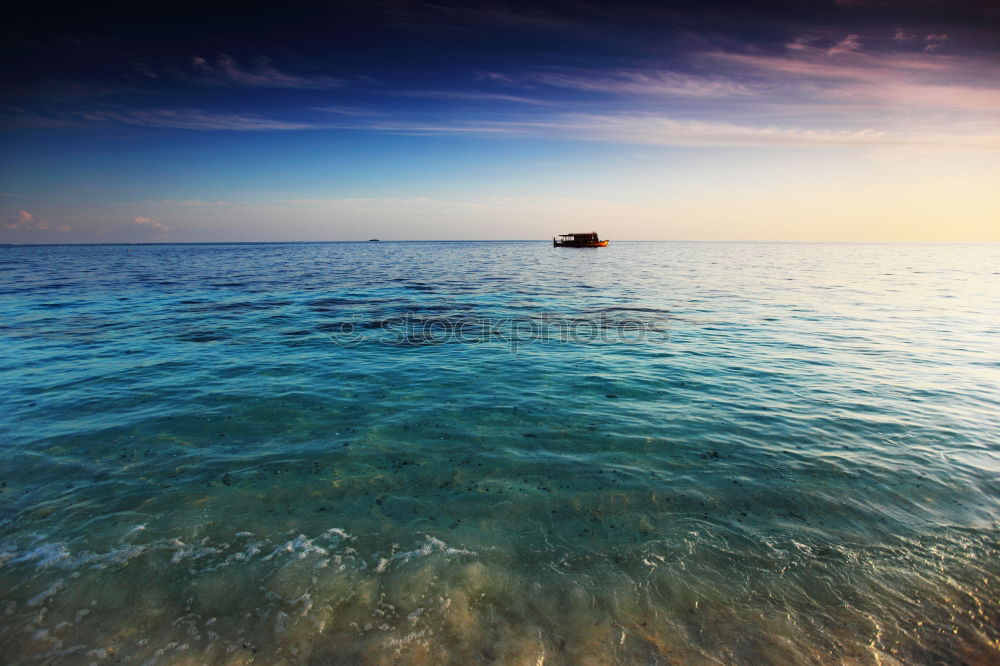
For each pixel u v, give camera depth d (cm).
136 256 8438
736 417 864
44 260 6744
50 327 1661
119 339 1487
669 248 13038
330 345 1442
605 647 385
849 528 534
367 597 432
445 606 424
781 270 4619
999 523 542
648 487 625
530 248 13925
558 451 734
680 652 381
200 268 5019
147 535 517
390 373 1152
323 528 536
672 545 506
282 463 690
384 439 776
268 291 2894
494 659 372
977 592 440
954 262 6244
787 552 493
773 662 372
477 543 511
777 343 1459
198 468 672
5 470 658
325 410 905
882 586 447
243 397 970
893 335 1564
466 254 9206
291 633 394
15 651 371
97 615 409
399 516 561
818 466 677
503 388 1040
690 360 1266
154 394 982
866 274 4153
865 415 869
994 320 1842
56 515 552
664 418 863
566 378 1112
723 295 2667
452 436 789
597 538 520
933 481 633
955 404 924
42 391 992
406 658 372
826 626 405
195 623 403
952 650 385
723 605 427
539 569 471
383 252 10844
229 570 464
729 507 577
